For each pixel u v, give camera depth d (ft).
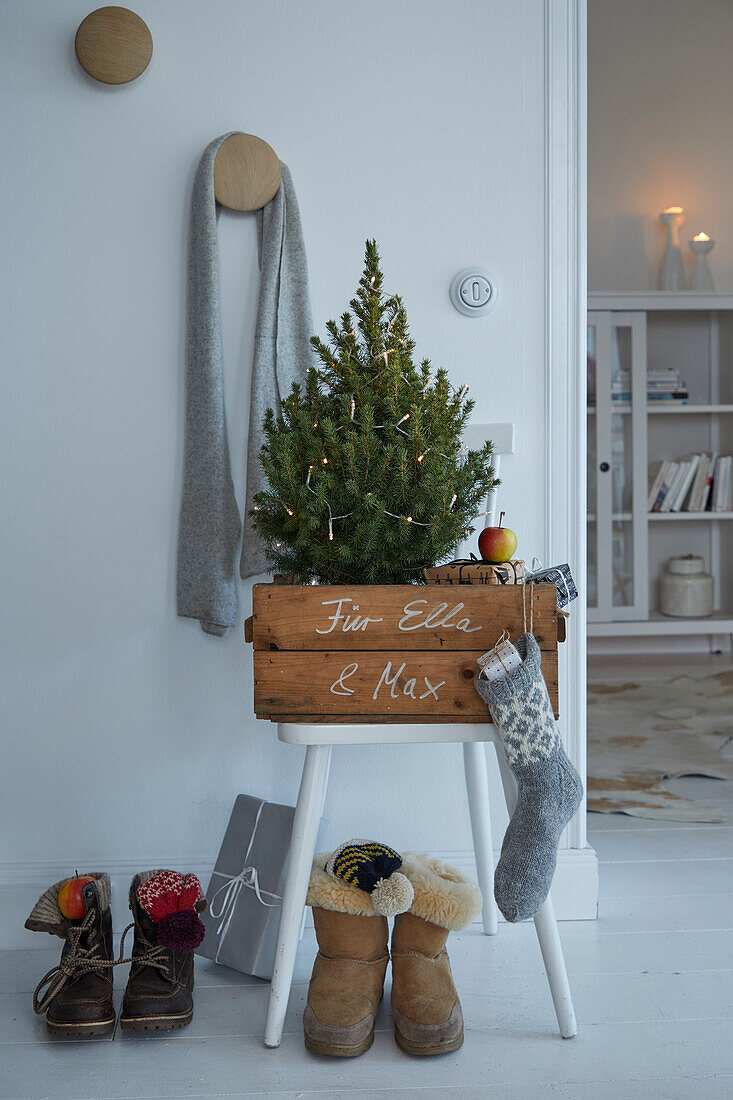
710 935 5.78
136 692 6.02
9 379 5.86
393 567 4.66
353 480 4.42
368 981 4.80
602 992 5.12
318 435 4.67
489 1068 4.46
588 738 10.20
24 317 5.84
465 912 4.82
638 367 14.03
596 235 14.96
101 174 5.82
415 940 4.90
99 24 5.58
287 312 5.78
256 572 5.76
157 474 5.95
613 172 14.88
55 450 5.91
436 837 6.17
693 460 14.70
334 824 6.13
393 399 4.61
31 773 6.00
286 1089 4.32
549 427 6.02
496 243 5.96
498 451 5.62
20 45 5.73
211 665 6.04
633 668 13.87
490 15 5.86
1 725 5.98
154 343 5.90
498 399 6.02
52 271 5.84
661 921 5.98
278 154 5.86
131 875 6.02
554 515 6.06
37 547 5.94
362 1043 4.58
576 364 6.02
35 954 5.79
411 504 4.53
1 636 5.95
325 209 5.90
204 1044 4.71
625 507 14.17
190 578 5.83
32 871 5.98
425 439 4.54
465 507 4.85
